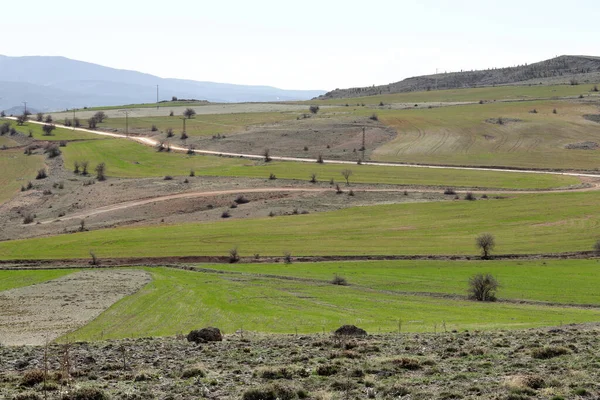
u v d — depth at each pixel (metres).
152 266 95.25
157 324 55.94
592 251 98.38
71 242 113.50
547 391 20.31
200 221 131.12
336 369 24.44
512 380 21.38
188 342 33.69
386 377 23.50
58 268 95.06
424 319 53.66
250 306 63.22
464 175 164.62
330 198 144.38
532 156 189.12
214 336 34.50
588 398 19.80
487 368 24.61
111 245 110.56
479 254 98.75
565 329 36.28
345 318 55.28
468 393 20.73
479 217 124.50
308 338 34.84
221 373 24.88
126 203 147.00
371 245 106.75
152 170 181.75
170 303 66.06
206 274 86.75
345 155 197.00
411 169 173.50
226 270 90.00
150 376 24.16
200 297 69.00
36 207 149.00
